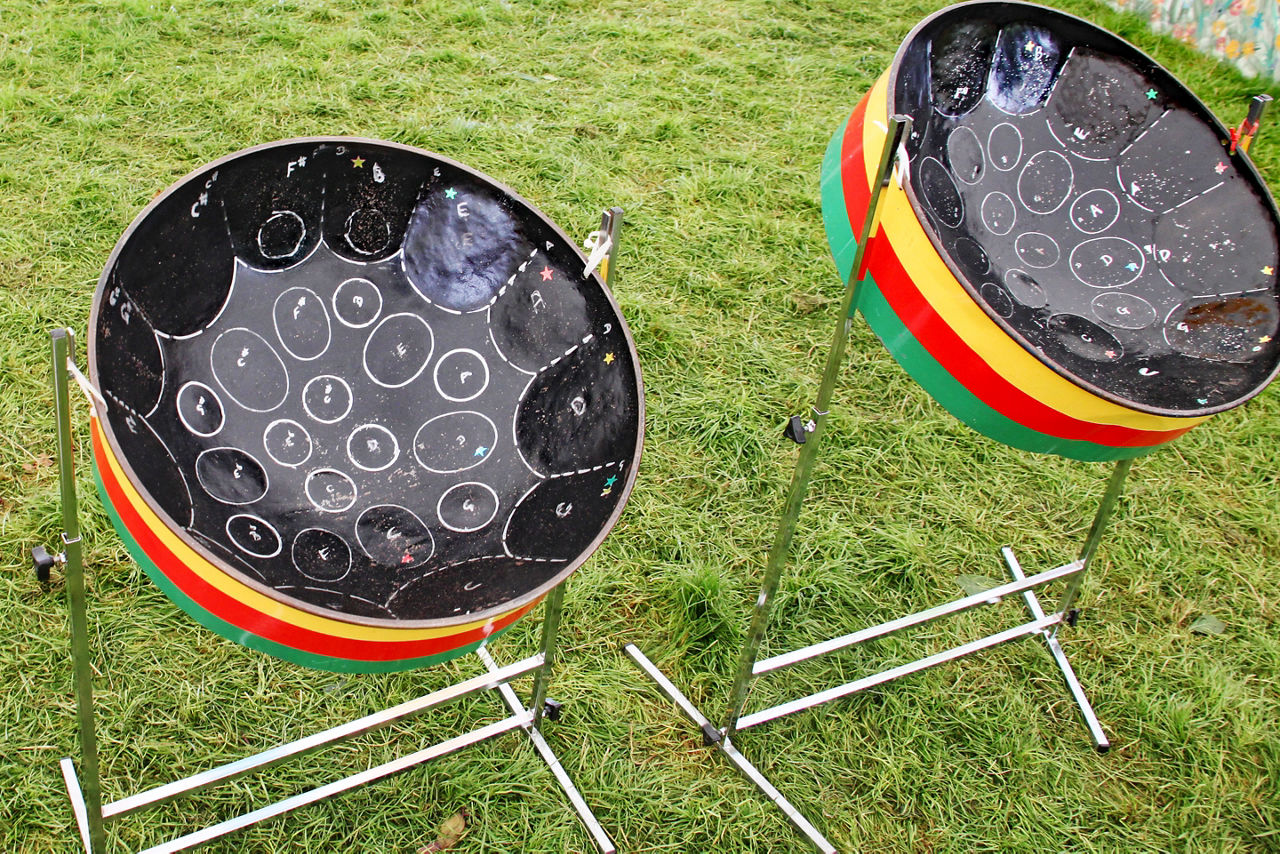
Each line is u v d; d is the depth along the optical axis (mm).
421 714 2045
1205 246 1936
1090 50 1994
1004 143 2008
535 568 1430
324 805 1886
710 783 2033
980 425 1676
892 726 2170
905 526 2586
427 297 1683
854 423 2816
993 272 1915
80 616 1421
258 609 1269
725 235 3406
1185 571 2588
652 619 2295
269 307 1588
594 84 4074
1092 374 1754
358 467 1613
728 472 2637
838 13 4918
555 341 1636
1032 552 2592
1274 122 4492
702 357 2977
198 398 1491
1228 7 4895
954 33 1833
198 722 1977
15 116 3426
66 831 1789
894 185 1538
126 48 3846
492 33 4320
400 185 1615
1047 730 2221
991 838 2018
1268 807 2119
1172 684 2326
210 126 3543
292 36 4062
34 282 2834
